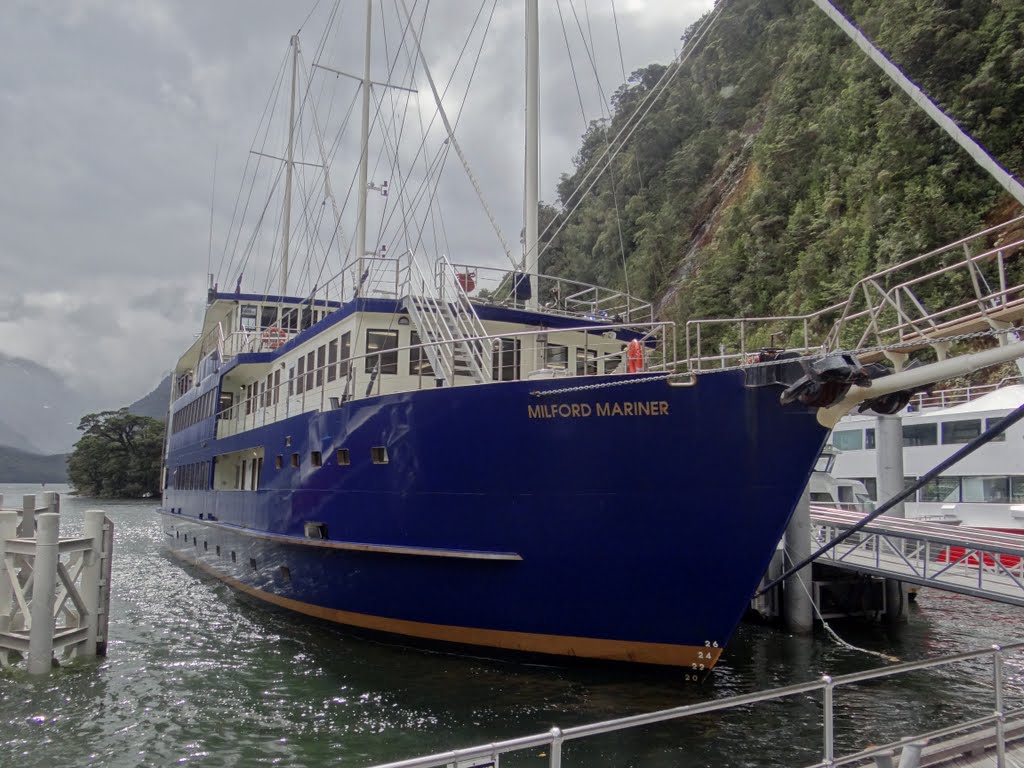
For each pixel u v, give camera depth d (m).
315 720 9.88
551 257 76.94
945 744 6.68
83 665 12.68
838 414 9.11
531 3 16.89
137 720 10.02
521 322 15.07
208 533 22.16
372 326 14.44
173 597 19.34
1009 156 31.20
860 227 36.22
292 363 17.81
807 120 46.44
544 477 10.69
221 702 10.69
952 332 8.09
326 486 13.98
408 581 12.15
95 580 13.46
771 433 9.48
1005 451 24.23
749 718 10.13
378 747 8.95
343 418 13.54
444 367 12.55
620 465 10.23
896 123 35.22
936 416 26.73
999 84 31.91
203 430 24.03
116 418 89.31
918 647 15.77
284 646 13.84
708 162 64.56
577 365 15.58
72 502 79.44
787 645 15.77
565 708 10.05
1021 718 7.73
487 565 11.24
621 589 10.43
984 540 14.45
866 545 19.19
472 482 11.30
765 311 43.44
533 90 16.73
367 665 12.15
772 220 45.38
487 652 11.76
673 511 10.03
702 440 9.81
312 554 14.27
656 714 4.80
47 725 9.89
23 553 12.84
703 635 10.18
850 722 10.31
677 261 60.81
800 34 55.56
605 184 74.19
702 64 70.94
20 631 12.96
